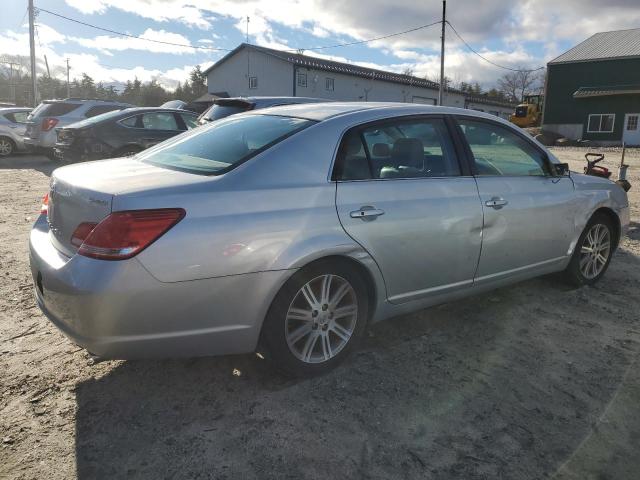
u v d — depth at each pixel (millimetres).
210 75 44938
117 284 2432
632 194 10195
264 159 2910
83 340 2533
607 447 2551
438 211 3385
